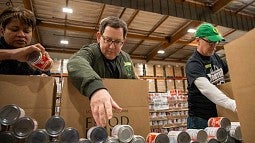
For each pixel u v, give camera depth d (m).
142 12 4.78
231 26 4.91
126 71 1.26
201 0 4.55
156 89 7.11
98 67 1.15
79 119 0.84
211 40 1.40
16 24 1.05
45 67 0.83
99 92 0.71
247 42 0.70
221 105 1.13
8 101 0.75
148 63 7.74
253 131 0.69
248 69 0.70
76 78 0.81
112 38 1.15
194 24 5.20
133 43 6.58
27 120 0.66
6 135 0.63
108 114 0.66
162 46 6.61
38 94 0.79
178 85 7.47
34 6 4.52
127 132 0.72
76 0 4.30
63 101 0.84
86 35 5.85
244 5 4.83
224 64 1.60
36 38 5.55
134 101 0.93
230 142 0.86
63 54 6.82
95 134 0.68
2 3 4.26
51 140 0.67
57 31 5.57
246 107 0.72
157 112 5.89
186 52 7.68
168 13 4.21
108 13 4.80
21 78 0.79
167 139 0.75
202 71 1.38
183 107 6.24
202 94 1.35
